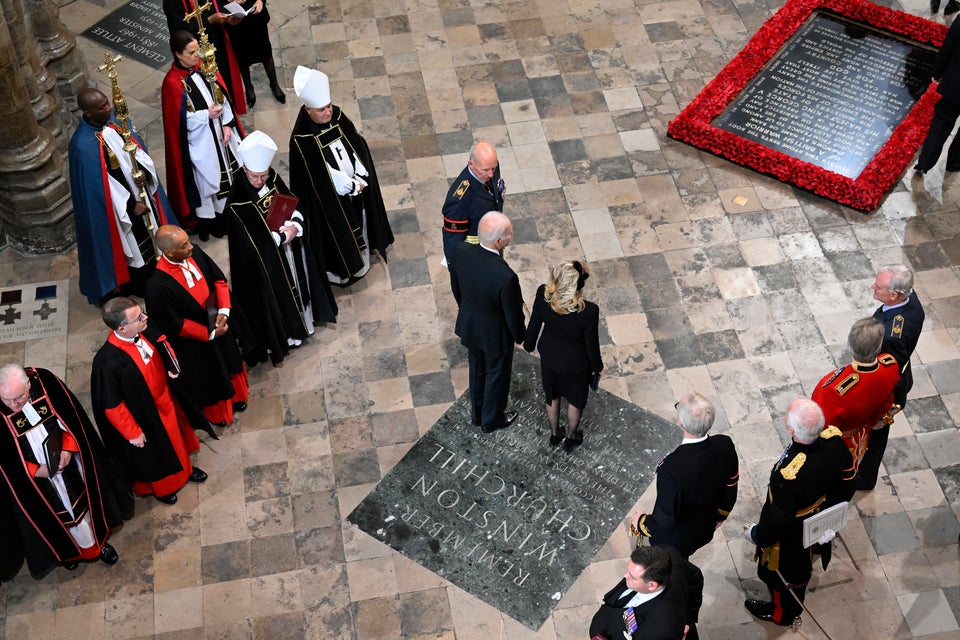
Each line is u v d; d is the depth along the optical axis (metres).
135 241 9.03
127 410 7.31
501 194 8.38
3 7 8.82
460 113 10.80
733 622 7.39
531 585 7.55
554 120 10.73
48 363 8.88
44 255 9.64
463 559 7.69
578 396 7.74
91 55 11.32
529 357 8.84
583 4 11.87
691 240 9.70
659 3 11.86
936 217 9.85
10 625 7.45
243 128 10.67
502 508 7.94
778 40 11.27
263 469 8.23
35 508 7.15
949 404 8.52
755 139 10.50
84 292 9.20
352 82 11.12
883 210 9.91
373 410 8.56
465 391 8.66
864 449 7.41
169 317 7.67
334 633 7.38
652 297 9.27
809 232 9.76
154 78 11.15
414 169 10.29
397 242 9.71
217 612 7.49
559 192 10.09
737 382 8.69
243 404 8.58
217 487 8.13
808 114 10.69
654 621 5.70
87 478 7.34
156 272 7.62
